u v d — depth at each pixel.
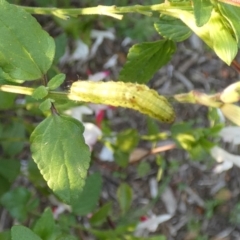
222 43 0.26
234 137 0.37
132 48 0.30
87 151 0.27
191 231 0.61
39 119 0.52
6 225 0.53
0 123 0.45
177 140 0.38
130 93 0.25
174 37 0.30
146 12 0.28
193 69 0.64
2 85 0.28
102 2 0.56
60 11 0.30
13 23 0.27
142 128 0.60
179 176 0.62
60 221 0.42
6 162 0.42
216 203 0.62
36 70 0.27
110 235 0.41
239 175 0.63
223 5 0.26
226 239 0.62
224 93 0.28
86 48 0.55
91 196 0.42
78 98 0.26
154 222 0.51
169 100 0.29
